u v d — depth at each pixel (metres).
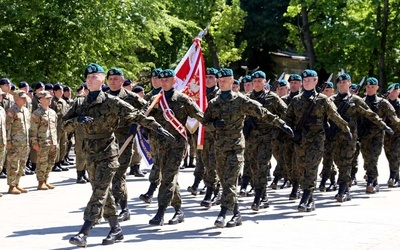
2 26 25.12
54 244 8.51
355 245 8.58
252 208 11.29
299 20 44.28
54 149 14.01
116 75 10.29
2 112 12.96
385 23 35.69
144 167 19.08
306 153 11.27
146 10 27.44
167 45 43.28
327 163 14.10
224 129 9.52
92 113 8.08
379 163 21.94
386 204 12.34
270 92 12.36
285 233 9.38
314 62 40.56
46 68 26.98
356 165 15.30
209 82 12.80
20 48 26.70
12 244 8.50
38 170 13.84
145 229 9.56
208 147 11.68
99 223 9.41
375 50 37.72
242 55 50.94
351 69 40.16
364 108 12.80
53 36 26.84
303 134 11.21
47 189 13.96
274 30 48.53
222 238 8.97
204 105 11.38
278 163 14.55
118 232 8.64
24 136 13.23
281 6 48.03
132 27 27.22
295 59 54.72
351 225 10.08
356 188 14.84
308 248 8.36
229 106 9.47
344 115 12.73
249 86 13.79
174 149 9.64
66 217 10.57
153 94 11.35
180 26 31.03
